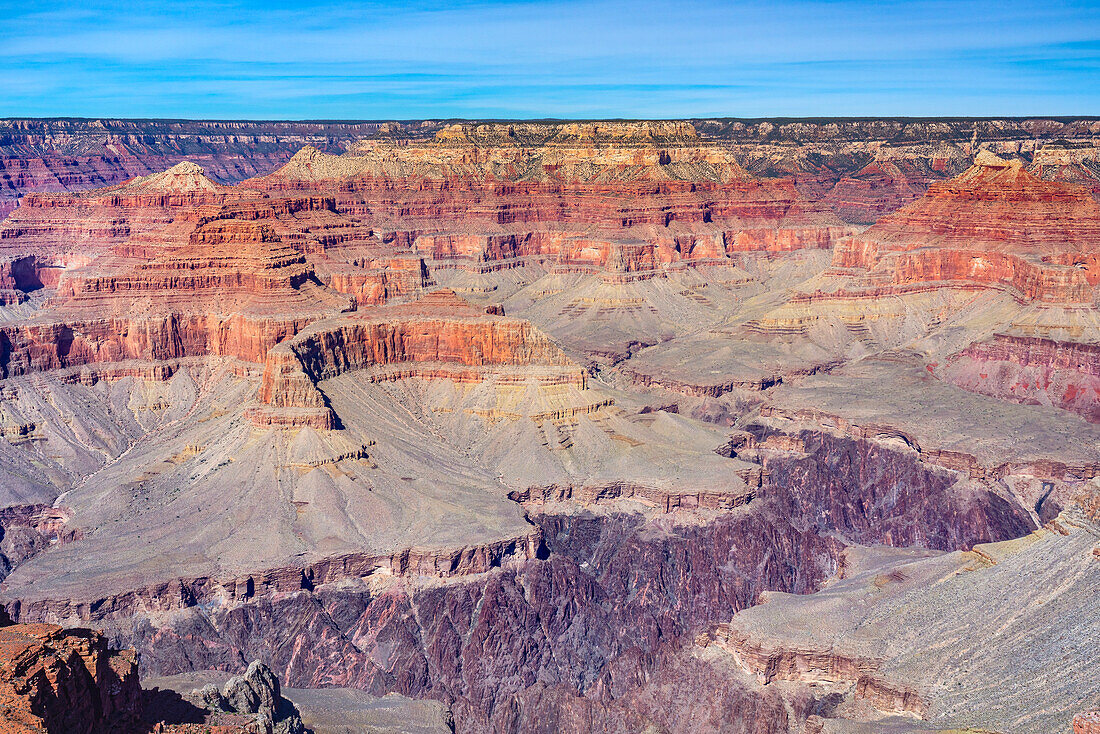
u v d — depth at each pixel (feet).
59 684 301.02
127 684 334.03
